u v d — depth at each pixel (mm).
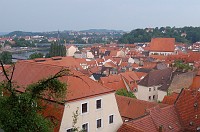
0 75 48938
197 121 46344
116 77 101438
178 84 89625
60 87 22562
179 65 127000
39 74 45312
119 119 46969
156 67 137000
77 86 40844
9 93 22406
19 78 46750
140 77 115438
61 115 36906
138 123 42156
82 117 40375
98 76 118688
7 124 21031
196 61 158125
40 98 22812
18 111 21219
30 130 21188
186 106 49062
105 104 43969
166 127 44281
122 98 60469
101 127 43750
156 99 103250
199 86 82188
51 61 105375
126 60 186250
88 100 40969
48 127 22703
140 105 56531
